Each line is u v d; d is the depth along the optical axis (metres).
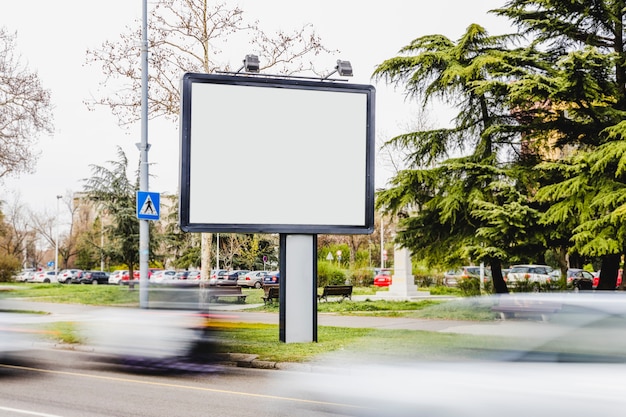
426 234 24.58
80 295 28.92
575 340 6.62
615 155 19.12
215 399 9.58
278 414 8.38
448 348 7.09
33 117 39.09
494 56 23.11
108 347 13.41
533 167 22.23
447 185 23.86
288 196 15.44
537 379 6.34
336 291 30.94
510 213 20.92
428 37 24.89
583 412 6.08
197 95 15.05
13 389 10.53
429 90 24.81
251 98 15.38
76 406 9.08
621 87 23.11
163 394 10.04
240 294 31.94
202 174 15.02
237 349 13.98
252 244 61.06
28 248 101.00
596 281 41.59
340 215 15.71
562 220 20.27
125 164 60.28
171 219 65.31
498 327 7.33
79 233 87.88
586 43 23.25
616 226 19.19
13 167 39.78
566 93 20.81
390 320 21.03
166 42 24.95
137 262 60.84
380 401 7.08
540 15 23.67
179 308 13.08
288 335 15.09
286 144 15.51
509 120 24.72
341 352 12.59
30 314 15.66
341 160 15.79
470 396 6.44
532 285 25.66
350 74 15.78
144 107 19.67
